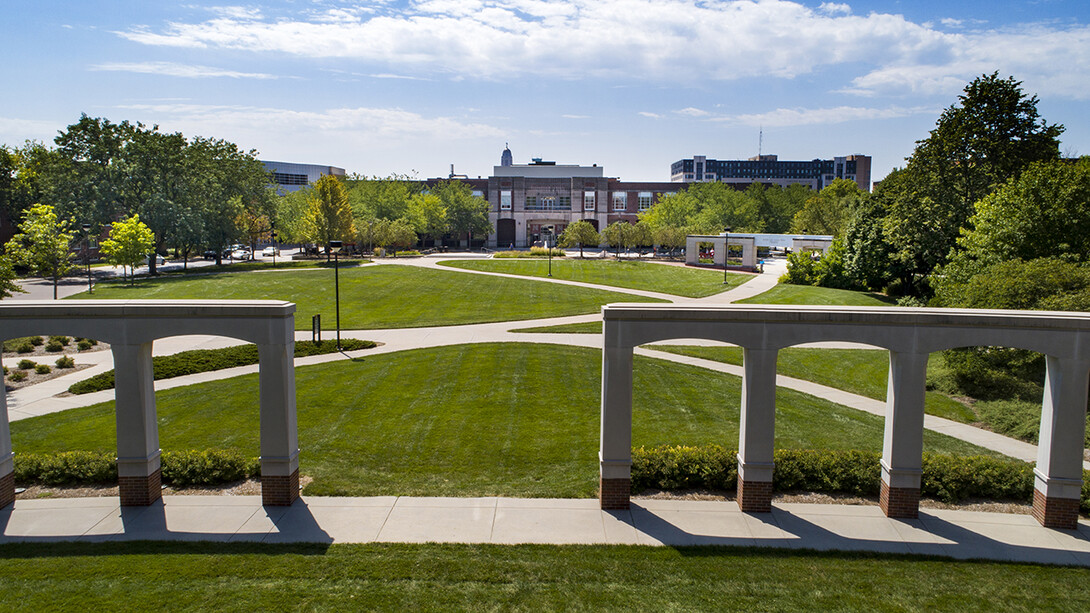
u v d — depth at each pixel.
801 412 20.77
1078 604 10.52
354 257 75.69
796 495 14.61
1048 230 28.03
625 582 11.04
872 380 24.91
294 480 14.05
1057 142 42.72
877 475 14.69
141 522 13.03
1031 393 21.27
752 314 13.00
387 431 18.70
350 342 30.12
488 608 10.24
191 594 10.48
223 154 75.06
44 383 24.00
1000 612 10.30
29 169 65.62
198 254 82.44
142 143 60.84
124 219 59.31
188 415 20.00
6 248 28.06
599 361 27.22
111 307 13.06
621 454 13.66
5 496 13.71
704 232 90.00
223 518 13.24
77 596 10.35
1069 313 12.62
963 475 14.57
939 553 12.12
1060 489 13.00
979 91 43.62
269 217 87.44
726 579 11.16
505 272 61.53
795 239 68.56
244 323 13.28
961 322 12.67
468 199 102.25
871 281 52.00
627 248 87.94
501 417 19.95
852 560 11.84
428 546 12.17
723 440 18.00
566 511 13.73
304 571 11.22
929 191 44.91
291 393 13.87
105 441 17.62
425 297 46.41
